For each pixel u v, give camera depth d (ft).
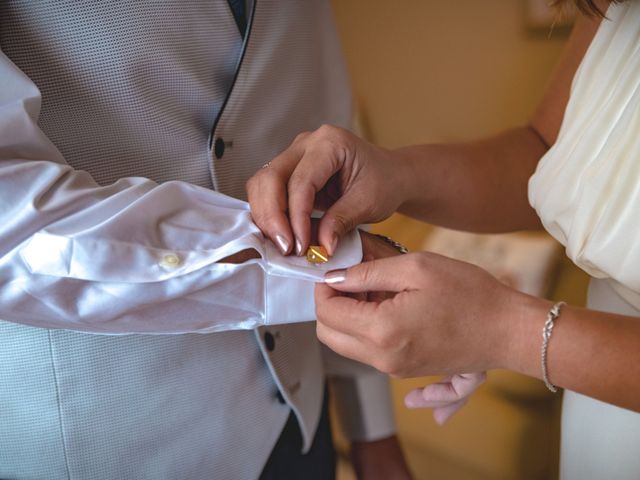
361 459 5.20
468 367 2.75
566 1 3.10
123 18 2.92
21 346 3.15
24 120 2.64
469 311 2.62
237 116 3.40
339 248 3.01
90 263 2.57
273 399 3.87
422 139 8.96
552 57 7.98
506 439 6.27
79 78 2.95
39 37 2.86
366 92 8.85
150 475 3.48
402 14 8.40
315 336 4.30
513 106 8.45
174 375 3.36
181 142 3.27
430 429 6.59
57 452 3.32
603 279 3.31
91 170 3.12
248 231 2.86
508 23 8.07
